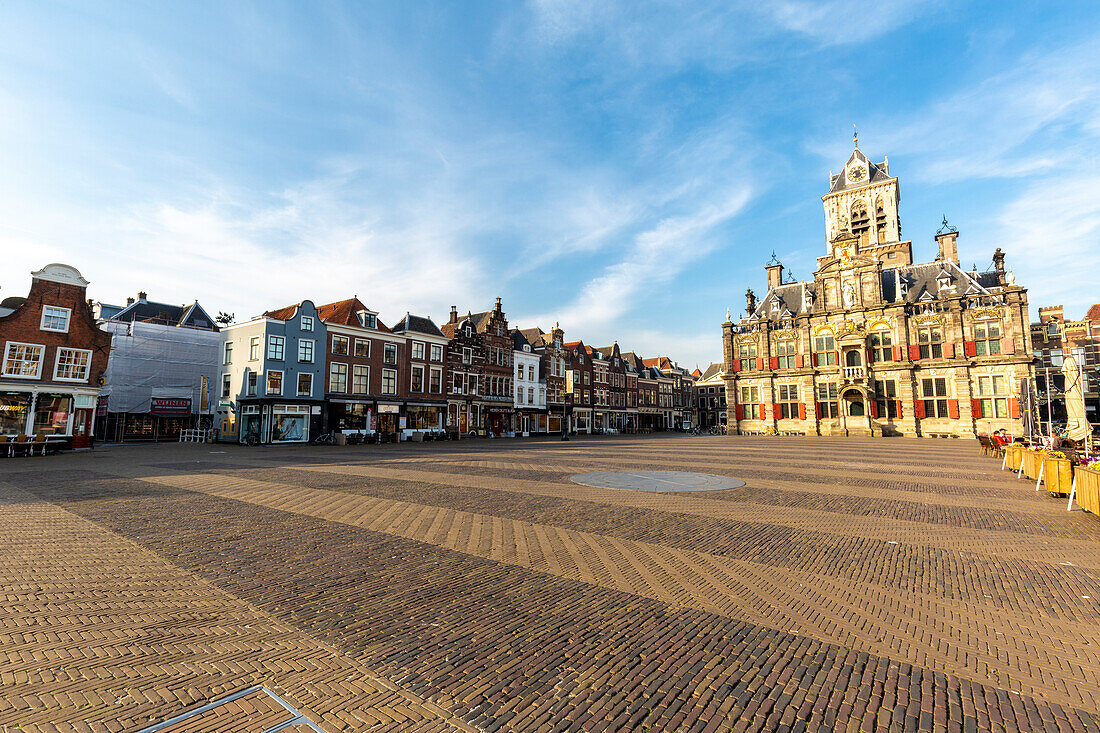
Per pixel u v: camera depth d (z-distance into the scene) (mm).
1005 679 4395
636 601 6078
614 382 72438
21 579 6602
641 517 10688
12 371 27562
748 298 60656
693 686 4219
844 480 16797
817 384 54219
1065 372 20719
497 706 3900
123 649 4742
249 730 3545
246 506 11648
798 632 5289
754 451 30172
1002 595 6375
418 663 4547
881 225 61531
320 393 38719
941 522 10484
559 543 8602
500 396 54281
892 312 50656
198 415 42594
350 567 7262
